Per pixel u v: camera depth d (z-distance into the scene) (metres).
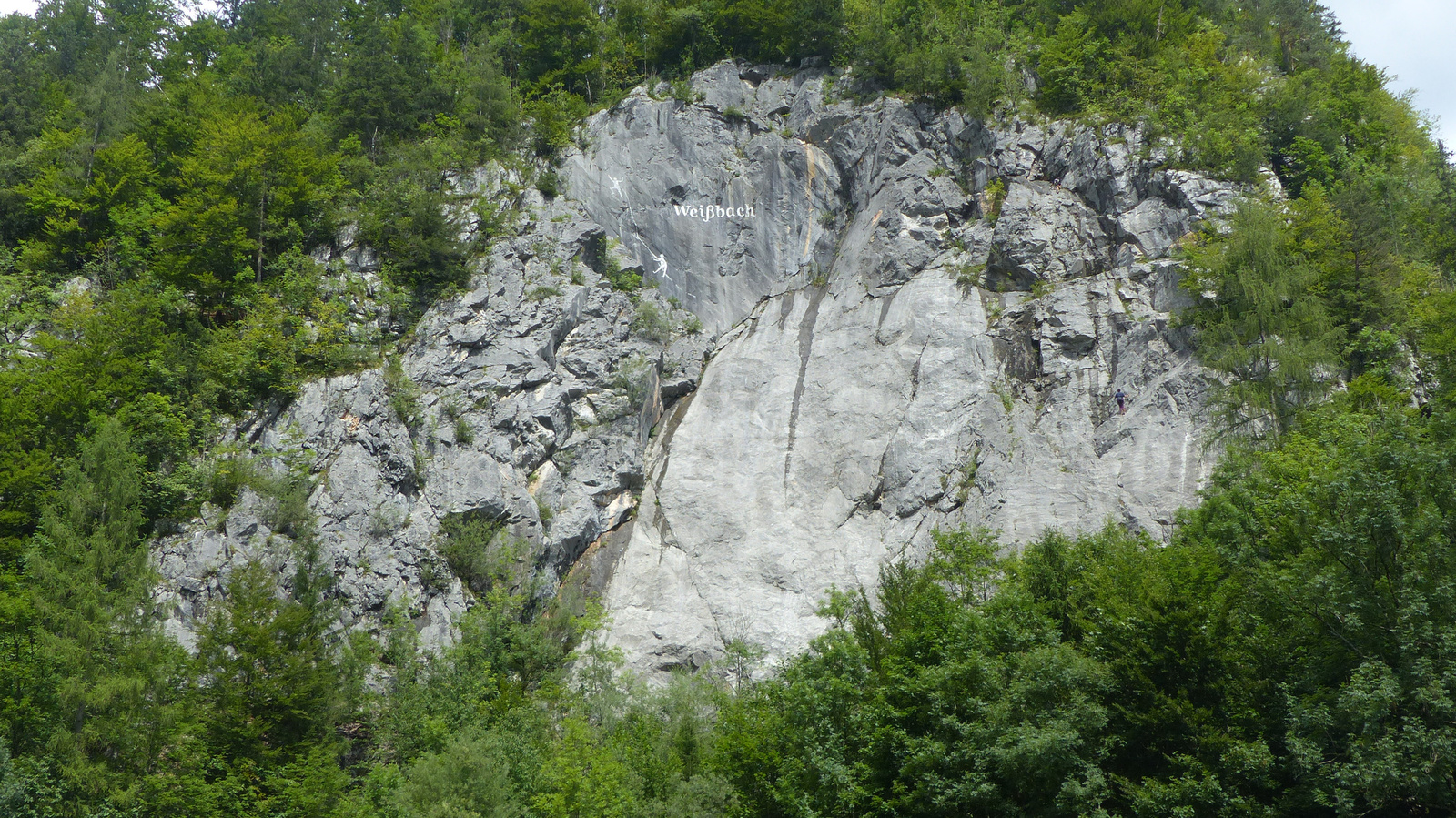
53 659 33.41
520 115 64.12
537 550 49.62
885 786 27.84
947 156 59.62
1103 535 36.97
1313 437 37.81
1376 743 22.67
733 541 51.22
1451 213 56.16
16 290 52.88
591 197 62.06
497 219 58.34
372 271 55.31
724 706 34.22
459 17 73.81
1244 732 25.67
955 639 29.06
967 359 52.81
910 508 50.00
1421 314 43.34
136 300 50.31
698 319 60.22
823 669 30.03
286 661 37.00
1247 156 52.06
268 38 74.50
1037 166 57.41
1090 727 25.39
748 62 66.75
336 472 47.91
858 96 63.28
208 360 49.38
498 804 29.53
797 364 56.84
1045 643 28.61
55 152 58.16
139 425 45.78
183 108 62.38
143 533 44.69
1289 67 66.81
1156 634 26.75
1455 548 24.58
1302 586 25.55
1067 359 50.78
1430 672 22.91
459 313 54.22
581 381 55.16
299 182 55.81
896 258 57.12
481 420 51.81
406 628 42.88
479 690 38.59
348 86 63.66
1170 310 48.94
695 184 62.78
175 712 34.28
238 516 45.34
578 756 31.92
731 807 28.64
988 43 61.81
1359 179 52.50
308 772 34.16
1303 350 42.34
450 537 48.44
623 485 53.75
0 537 40.62
